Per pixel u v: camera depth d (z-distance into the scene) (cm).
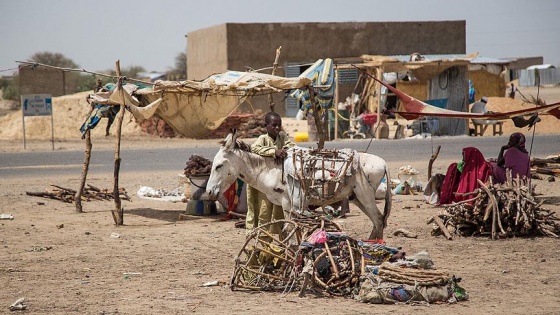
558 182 2238
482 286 1087
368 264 1065
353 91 4850
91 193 2198
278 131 1291
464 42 6097
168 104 1894
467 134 4153
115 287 1120
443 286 1001
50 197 2192
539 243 1415
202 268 1252
